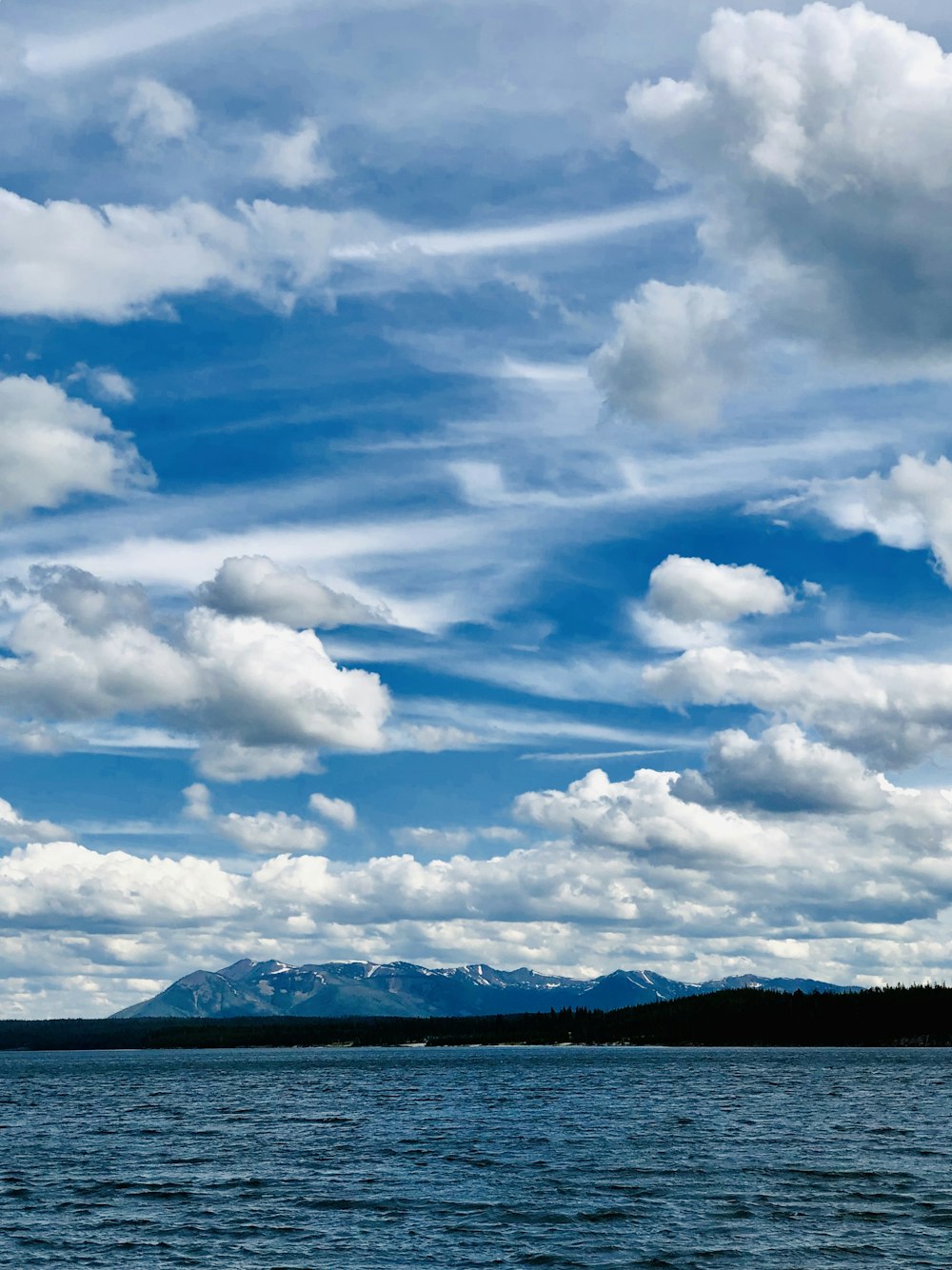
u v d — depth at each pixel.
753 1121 144.62
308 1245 68.19
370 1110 174.12
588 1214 76.62
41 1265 63.91
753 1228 71.19
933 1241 66.88
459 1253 65.81
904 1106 168.12
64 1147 121.62
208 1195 86.44
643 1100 189.12
